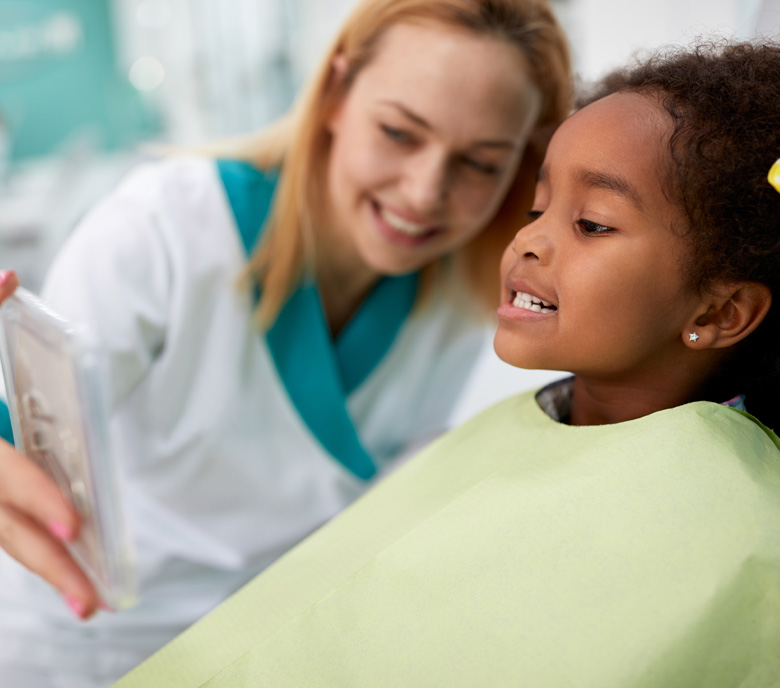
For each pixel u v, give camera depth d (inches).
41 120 137.6
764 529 15.4
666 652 14.6
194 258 33.9
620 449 17.8
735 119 17.7
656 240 17.9
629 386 20.2
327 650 17.6
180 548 35.7
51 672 33.3
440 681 15.9
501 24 29.7
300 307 36.3
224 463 35.5
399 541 19.1
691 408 17.9
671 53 20.6
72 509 16.1
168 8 119.1
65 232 99.1
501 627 16.0
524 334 19.5
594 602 15.5
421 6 30.0
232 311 34.9
